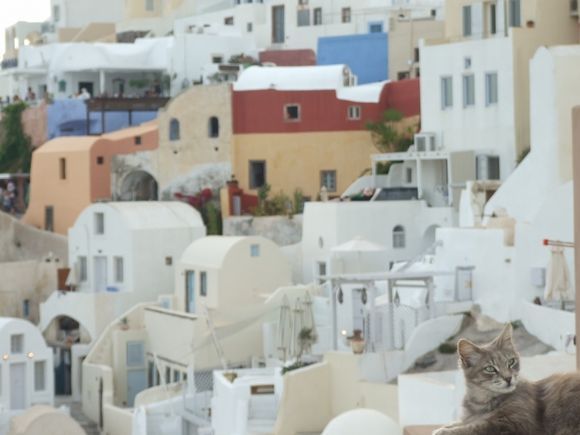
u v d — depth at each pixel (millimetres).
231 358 100812
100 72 151250
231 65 145125
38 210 130250
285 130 124062
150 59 151125
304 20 154375
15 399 105125
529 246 82312
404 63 139125
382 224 110312
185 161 126250
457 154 109938
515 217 92812
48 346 112062
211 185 125500
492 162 108438
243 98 124938
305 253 112312
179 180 126375
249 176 124812
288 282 106938
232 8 160750
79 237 117812
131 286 113750
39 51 157500
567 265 80750
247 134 124688
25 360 105500
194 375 100562
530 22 107188
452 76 110875
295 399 80000
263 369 90438
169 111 126812
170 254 115188
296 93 123938
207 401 93562
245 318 100875
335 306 84750
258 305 100688
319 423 80375
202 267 106125
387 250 102688
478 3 110562
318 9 154125
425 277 82812
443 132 111688
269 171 124375
